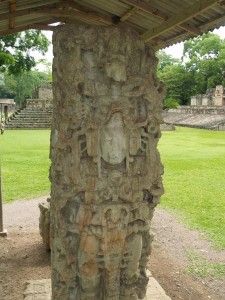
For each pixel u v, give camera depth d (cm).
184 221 826
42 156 1625
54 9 399
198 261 626
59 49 384
